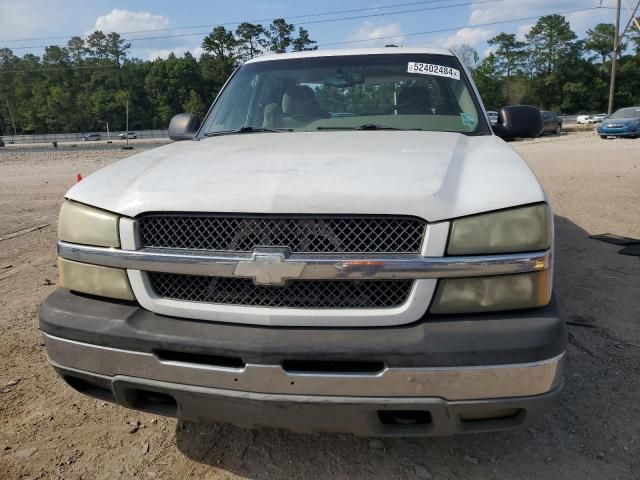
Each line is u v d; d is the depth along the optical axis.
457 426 1.99
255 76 3.86
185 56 125.06
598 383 3.05
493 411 1.97
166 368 2.06
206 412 2.11
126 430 2.78
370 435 2.04
